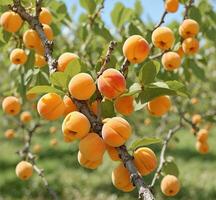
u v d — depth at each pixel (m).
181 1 1.05
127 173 0.63
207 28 1.20
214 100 2.19
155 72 0.70
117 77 0.64
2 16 0.84
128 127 0.61
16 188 2.91
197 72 1.25
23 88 1.04
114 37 1.24
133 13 1.22
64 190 2.91
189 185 3.04
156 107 0.72
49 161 3.63
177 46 0.99
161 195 2.65
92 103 0.67
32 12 0.91
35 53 0.96
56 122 1.89
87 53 1.23
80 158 0.69
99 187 2.98
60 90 0.65
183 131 5.00
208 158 3.87
